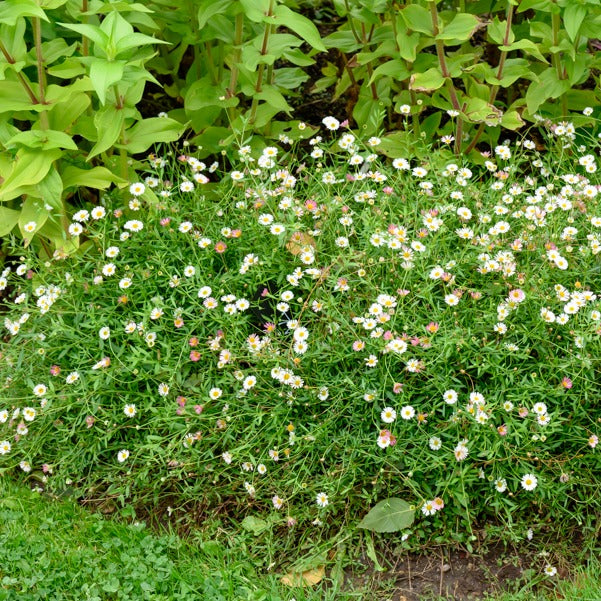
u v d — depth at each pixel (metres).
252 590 1.87
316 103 2.72
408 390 1.96
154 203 2.17
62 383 2.08
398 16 2.33
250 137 2.27
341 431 1.96
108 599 1.86
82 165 2.27
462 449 1.89
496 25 2.24
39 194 2.10
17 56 2.08
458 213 2.11
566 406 1.96
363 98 2.46
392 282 2.06
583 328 1.97
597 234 2.06
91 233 2.24
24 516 1.97
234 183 2.20
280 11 2.17
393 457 1.92
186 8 2.34
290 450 1.96
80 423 2.01
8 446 2.03
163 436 2.02
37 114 2.20
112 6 2.04
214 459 1.99
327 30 2.89
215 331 2.05
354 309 2.03
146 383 2.03
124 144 2.18
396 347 1.94
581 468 1.94
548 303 2.00
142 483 2.00
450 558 1.93
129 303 2.11
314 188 2.23
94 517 1.98
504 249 2.09
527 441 1.91
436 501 1.89
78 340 2.06
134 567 1.88
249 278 2.10
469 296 2.06
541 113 2.45
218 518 1.99
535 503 1.93
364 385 1.94
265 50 2.23
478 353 1.94
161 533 1.96
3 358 2.11
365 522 1.92
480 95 2.33
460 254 2.06
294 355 2.00
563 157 2.32
